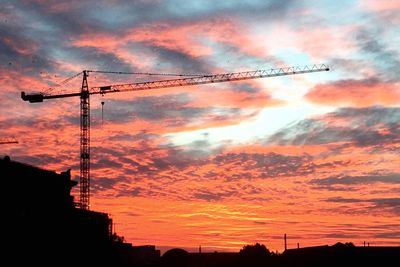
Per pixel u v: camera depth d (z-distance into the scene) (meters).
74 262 81.75
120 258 102.88
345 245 101.25
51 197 78.00
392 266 87.88
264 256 124.50
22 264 69.69
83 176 160.88
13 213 69.12
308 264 99.56
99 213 91.94
